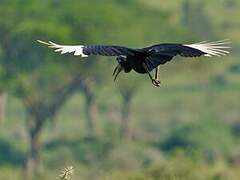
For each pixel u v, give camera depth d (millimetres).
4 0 55062
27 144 63312
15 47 54688
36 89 55188
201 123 65312
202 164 27047
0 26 54469
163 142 62438
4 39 54531
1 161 60625
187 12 95000
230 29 95375
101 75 59281
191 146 60750
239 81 84125
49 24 53562
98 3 58344
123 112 64938
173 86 83000
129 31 57531
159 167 23484
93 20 55188
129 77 61438
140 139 65625
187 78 84062
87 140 62031
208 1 101688
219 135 63094
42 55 54562
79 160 57312
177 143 61719
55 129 67688
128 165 53875
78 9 55312
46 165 56812
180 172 24000
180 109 76062
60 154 58656
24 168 54344
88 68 56062
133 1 61312
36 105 55375
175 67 61688
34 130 55375
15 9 54844
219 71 85062
